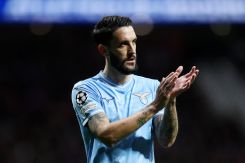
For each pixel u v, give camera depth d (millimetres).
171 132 15969
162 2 41125
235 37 60719
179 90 15211
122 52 15898
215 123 54219
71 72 54875
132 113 16125
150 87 16766
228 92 58000
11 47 56125
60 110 50656
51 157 46750
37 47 56406
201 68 59531
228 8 41781
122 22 16000
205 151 49688
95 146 16094
